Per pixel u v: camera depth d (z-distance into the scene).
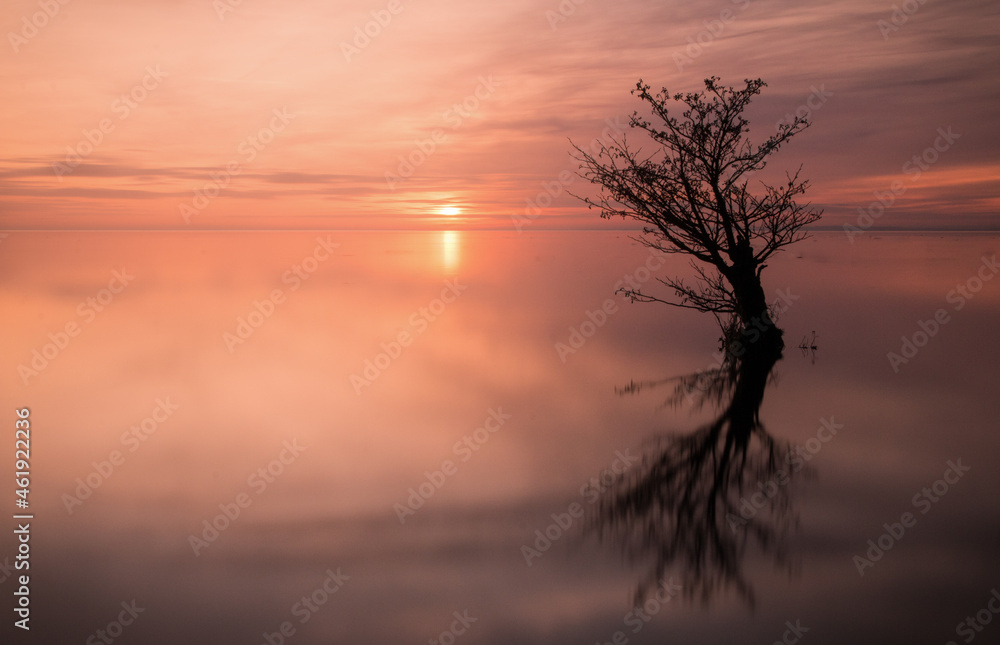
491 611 8.20
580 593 8.53
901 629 7.55
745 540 9.91
